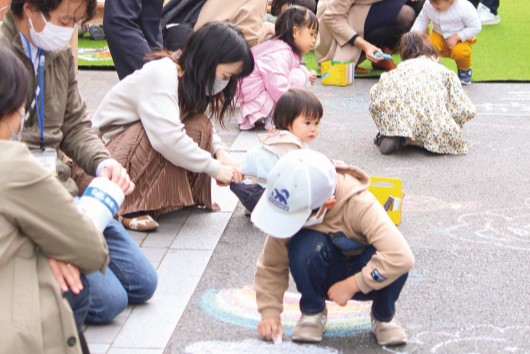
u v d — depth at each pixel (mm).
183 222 5398
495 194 5910
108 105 5305
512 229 5324
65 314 3045
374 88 6863
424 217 5504
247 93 7262
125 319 4176
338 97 8406
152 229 5230
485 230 5309
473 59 9805
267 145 5043
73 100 4219
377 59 8898
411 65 6914
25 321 2938
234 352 3883
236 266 4785
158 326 4121
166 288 4516
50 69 3988
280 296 4016
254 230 5281
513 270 4754
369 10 9086
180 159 5137
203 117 5359
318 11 9273
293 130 4934
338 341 4004
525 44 10531
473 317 4227
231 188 5281
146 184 5254
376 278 3658
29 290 2996
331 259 3850
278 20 7434
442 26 8727
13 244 2990
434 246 5062
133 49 6301
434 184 6109
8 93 3006
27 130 3988
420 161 6625
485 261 4863
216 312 4270
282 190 3588
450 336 4047
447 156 6734
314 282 3881
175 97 5148
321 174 3574
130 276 4238
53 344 3041
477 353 3898
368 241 3740
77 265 3170
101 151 4176
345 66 8766
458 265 4809
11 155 2977
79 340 3199
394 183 5301
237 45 5012
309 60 9953
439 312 4277
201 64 5047
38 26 3732
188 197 5355
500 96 8367
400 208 5340
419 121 6711
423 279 4633
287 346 3939
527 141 7074
